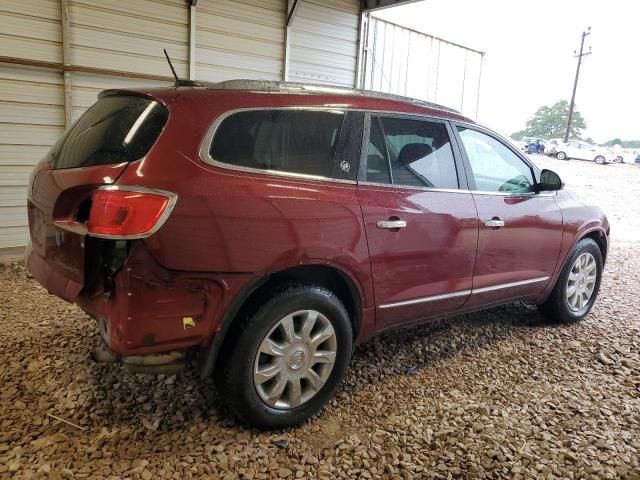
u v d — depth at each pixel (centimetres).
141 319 209
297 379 254
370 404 281
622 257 706
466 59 977
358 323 283
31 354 313
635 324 429
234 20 625
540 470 230
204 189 218
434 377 316
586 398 298
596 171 1914
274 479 216
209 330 226
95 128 244
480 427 260
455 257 316
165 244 208
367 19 770
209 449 232
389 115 294
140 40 557
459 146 330
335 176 265
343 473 222
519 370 332
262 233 231
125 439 237
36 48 496
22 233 523
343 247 259
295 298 245
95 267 215
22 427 241
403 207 286
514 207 353
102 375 292
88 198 218
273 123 249
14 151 503
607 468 234
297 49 693
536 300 399
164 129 220
